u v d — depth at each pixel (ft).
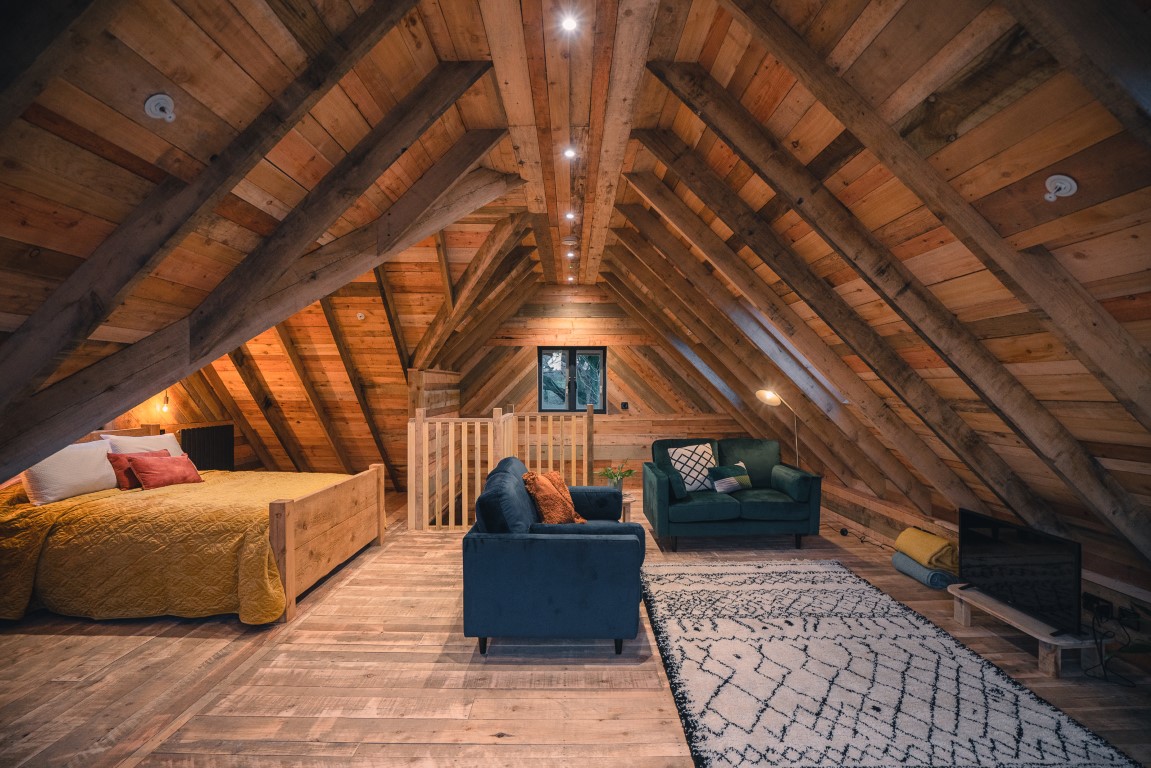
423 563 12.80
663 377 22.95
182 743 6.48
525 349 23.18
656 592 11.30
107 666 8.24
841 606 10.56
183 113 5.31
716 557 13.78
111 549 9.73
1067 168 4.82
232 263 7.46
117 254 5.82
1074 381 6.73
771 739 6.51
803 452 19.08
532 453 23.00
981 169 5.36
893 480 13.28
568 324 22.62
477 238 14.26
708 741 6.47
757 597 11.02
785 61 5.77
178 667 8.20
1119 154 4.45
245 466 19.47
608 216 13.14
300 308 8.46
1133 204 4.68
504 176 10.78
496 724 6.84
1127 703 7.33
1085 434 7.38
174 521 9.82
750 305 13.23
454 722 6.88
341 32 5.71
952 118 5.21
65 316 5.76
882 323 8.87
